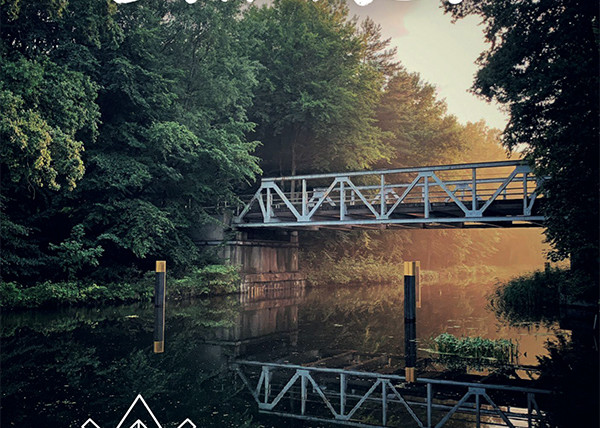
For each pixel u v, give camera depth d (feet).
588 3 35.53
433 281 106.01
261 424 17.95
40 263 54.19
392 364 27.78
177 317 46.39
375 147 97.04
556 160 35.12
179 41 70.13
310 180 100.53
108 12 53.93
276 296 72.38
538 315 47.39
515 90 37.91
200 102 73.46
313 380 24.35
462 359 28.96
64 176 56.29
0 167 53.47
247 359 28.99
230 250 72.84
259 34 82.53
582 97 34.50
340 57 90.02
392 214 63.16
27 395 20.86
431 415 19.13
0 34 51.24
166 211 66.54
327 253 100.17
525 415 18.99
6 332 36.11
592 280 41.37
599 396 21.54
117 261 67.00
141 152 64.54
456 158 137.39
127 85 57.72
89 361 27.32
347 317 48.01
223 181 73.10
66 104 47.75
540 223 60.75
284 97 85.71
